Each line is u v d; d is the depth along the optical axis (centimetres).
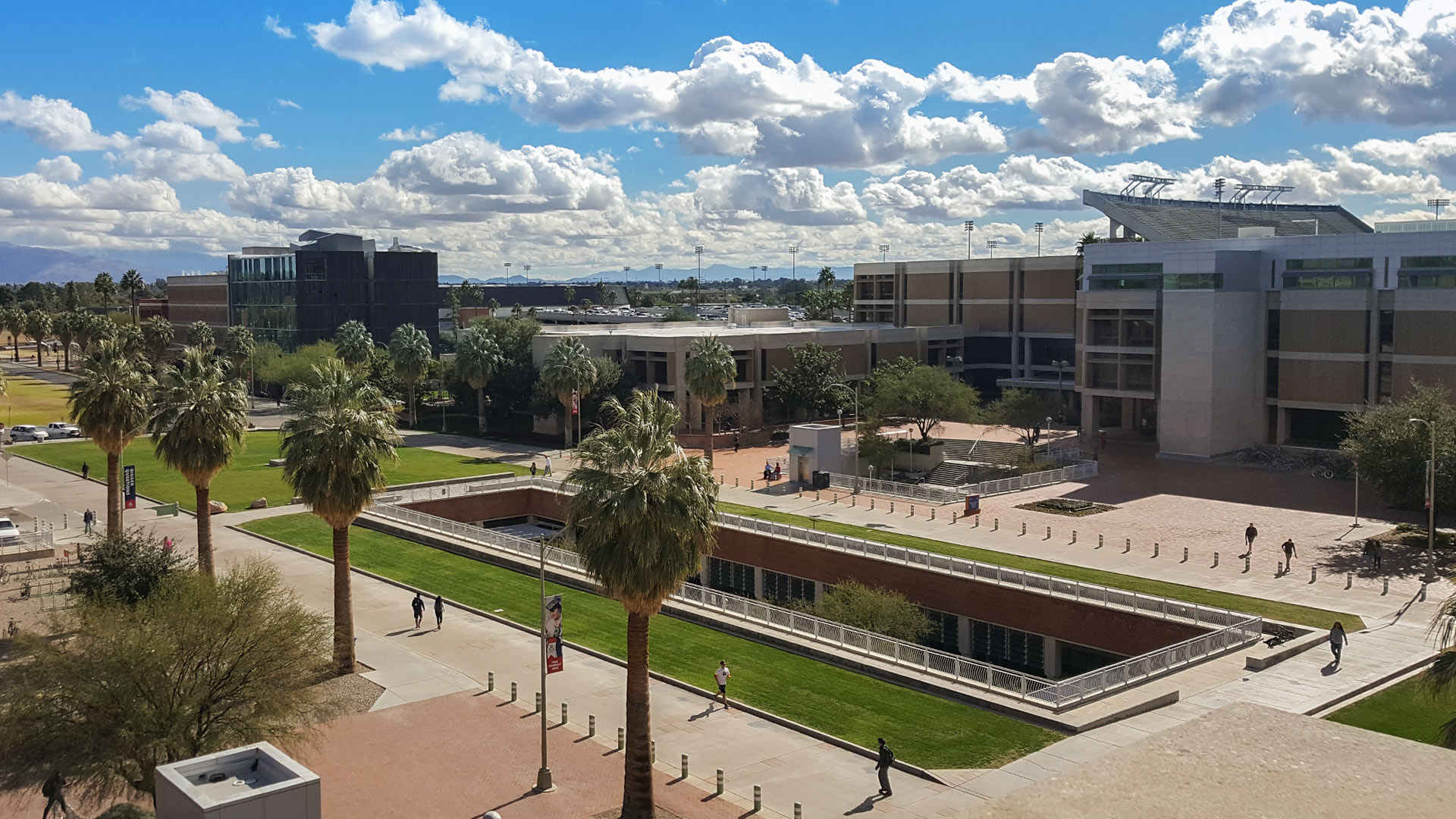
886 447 8444
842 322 15850
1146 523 6184
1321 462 7925
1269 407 8769
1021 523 6269
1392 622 4303
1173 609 4347
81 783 2902
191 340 17162
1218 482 7450
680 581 2928
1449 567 5097
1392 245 7962
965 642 5131
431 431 12056
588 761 3328
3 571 5641
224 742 2970
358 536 6656
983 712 3616
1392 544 5550
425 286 17400
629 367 11450
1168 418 8638
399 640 4594
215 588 3475
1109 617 4531
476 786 3150
